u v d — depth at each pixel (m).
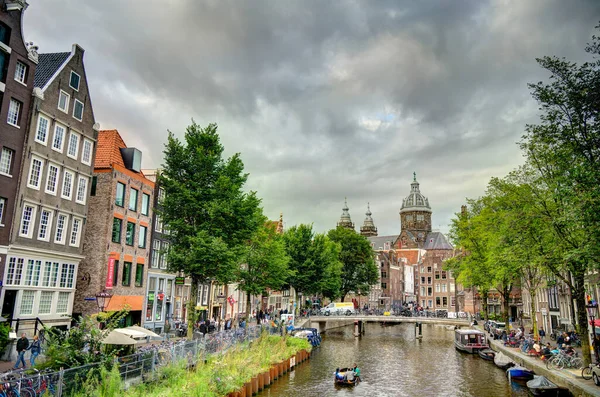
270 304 72.75
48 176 28.88
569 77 21.59
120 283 36.22
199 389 19.03
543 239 27.52
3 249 25.00
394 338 63.81
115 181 35.69
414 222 157.75
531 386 25.17
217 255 29.25
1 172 25.25
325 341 57.50
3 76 25.62
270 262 44.81
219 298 54.19
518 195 28.38
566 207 21.02
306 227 63.22
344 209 180.12
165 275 43.25
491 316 77.25
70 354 16.89
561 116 22.33
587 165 19.80
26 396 13.09
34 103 27.34
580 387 22.70
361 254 89.19
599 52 20.17
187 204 30.67
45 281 28.39
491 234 39.59
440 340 61.22
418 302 115.69
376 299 122.19
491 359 41.06
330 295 76.50
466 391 28.91
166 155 31.83
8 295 25.98
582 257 21.78
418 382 31.89
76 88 31.48
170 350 21.70
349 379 30.42
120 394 15.95
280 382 30.20
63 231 30.16
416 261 145.00
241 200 32.06
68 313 30.36
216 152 32.31
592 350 36.41
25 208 27.11
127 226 37.59
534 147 26.39
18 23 26.56
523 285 48.66
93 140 33.03
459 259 53.00
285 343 37.41
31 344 21.17
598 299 37.78
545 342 43.75
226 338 29.33
